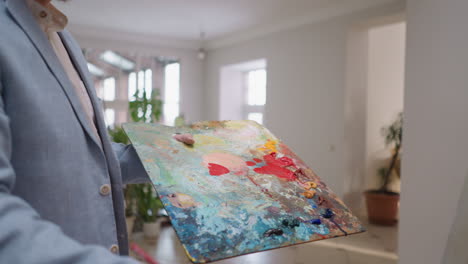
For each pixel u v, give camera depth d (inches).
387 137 197.2
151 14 222.1
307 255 134.6
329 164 200.4
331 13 197.6
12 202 14.0
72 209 24.5
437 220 77.1
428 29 81.2
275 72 237.5
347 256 133.6
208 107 307.6
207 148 41.6
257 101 289.1
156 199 156.4
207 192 32.3
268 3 196.4
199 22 237.3
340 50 194.2
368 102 204.4
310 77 212.2
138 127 41.2
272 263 126.9
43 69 24.1
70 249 13.3
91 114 30.9
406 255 87.5
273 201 33.8
